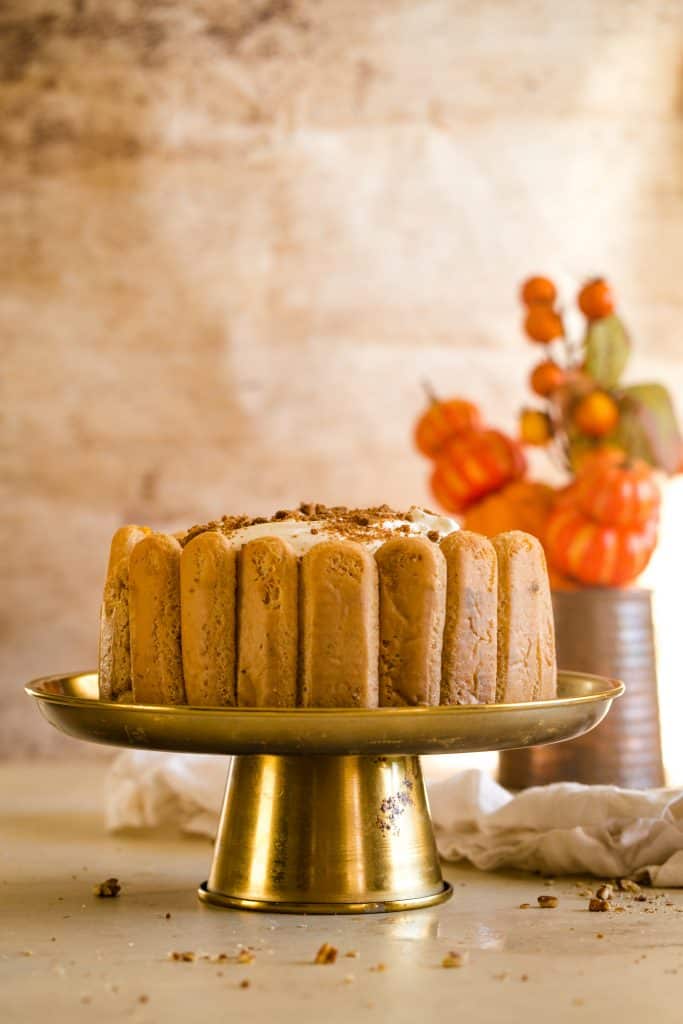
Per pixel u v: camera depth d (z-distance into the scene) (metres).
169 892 1.42
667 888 1.43
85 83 2.00
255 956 1.28
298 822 1.37
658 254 2.06
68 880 1.45
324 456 2.03
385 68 2.02
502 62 2.03
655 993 1.22
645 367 2.05
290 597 1.33
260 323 2.02
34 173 1.99
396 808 1.38
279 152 2.02
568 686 1.48
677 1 2.04
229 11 2.01
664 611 2.03
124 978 1.24
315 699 1.32
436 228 2.04
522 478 1.74
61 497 2.00
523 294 1.77
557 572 1.69
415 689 1.33
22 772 1.91
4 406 1.99
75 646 2.00
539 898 1.39
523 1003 1.20
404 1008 1.20
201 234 2.01
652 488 1.67
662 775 1.67
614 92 2.05
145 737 1.30
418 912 1.37
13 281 1.99
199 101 2.01
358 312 2.03
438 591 1.33
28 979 1.24
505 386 2.04
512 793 1.66
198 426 2.02
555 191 2.04
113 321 2.00
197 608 1.35
